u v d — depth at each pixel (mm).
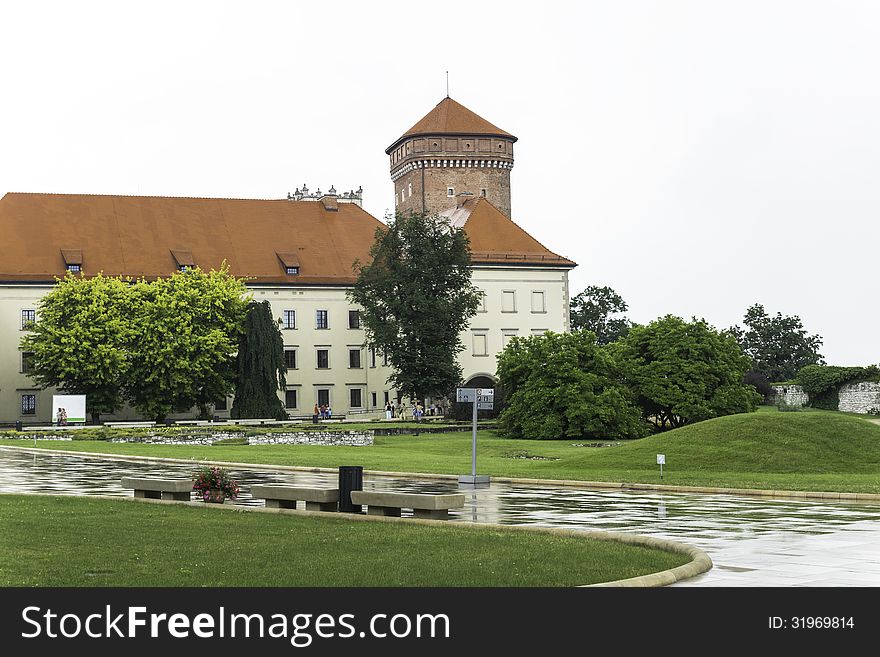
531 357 72125
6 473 38312
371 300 92000
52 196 102250
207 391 90250
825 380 102688
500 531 19719
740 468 36531
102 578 14727
